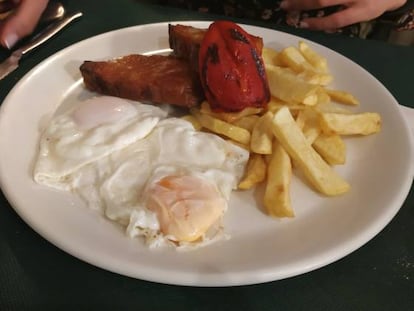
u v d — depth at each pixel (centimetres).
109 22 46
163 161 29
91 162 29
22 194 26
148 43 41
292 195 29
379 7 49
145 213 25
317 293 24
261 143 30
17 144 30
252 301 24
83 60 39
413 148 31
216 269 23
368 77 38
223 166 30
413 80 41
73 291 24
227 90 32
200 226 25
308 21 48
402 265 26
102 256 23
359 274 26
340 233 26
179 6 54
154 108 34
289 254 24
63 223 25
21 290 24
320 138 32
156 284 24
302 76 34
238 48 32
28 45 41
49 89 35
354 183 30
